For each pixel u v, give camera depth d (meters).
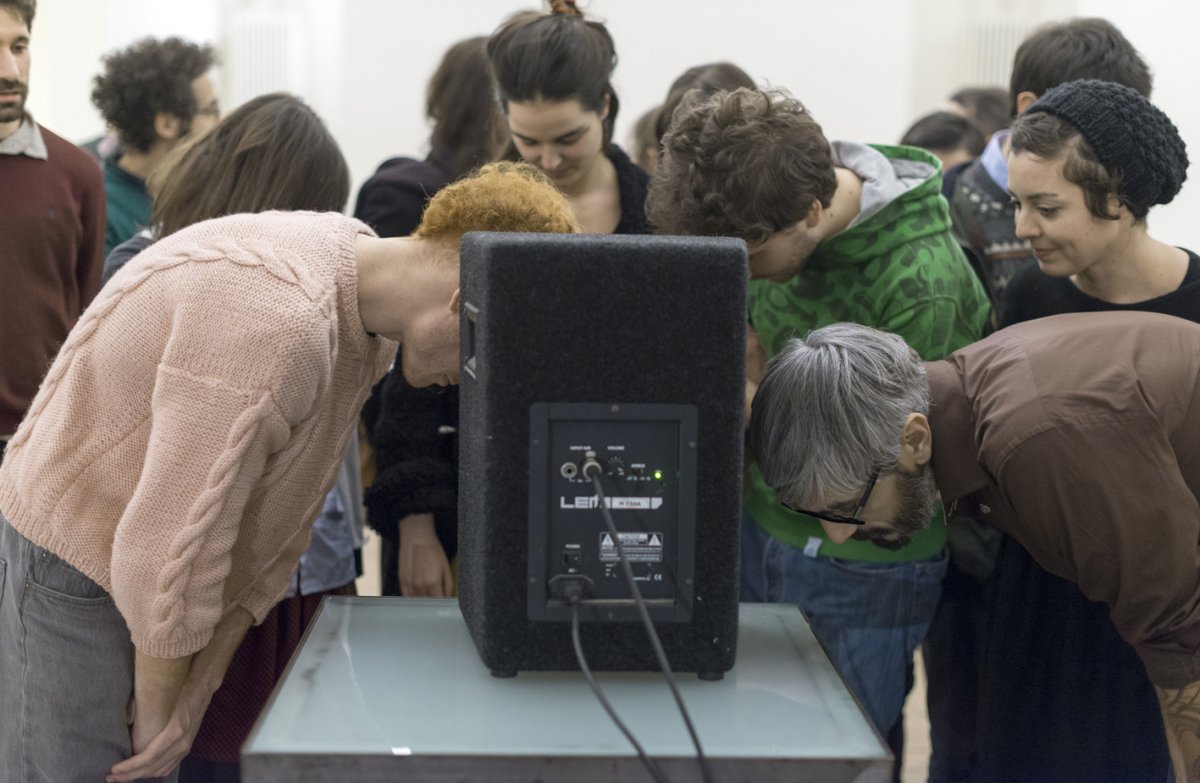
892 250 1.47
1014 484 1.19
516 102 1.73
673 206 1.40
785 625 1.20
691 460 0.99
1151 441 1.15
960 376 1.27
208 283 1.09
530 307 0.96
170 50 2.58
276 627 1.61
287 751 0.89
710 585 1.01
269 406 1.08
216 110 2.70
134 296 1.13
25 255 1.99
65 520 1.19
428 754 0.89
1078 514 1.16
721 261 0.96
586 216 1.84
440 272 1.15
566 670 1.02
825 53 5.68
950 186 2.33
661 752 0.90
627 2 5.61
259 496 1.21
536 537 0.99
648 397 0.98
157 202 1.67
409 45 5.66
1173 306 1.49
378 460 1.74
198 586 1.13
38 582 1.23
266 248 1.12
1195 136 3.71
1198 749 1.22
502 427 0.98
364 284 1.16
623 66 5.65
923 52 6.03
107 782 1.28
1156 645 1.21
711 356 0.98
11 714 1.27
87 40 4.98
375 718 0.95
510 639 1.01
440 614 1.20
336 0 5.96
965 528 1.64
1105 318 1.27
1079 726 1.57
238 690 1.59
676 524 1.00
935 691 1.77
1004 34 5.96
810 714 0.98
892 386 1.16
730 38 5.64
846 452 1.15
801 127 1.37
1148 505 1.14
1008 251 1.93
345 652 1.09
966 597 1.70
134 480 1.17
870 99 5.70
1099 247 1.46
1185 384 1.19
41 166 2.02
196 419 1.08
